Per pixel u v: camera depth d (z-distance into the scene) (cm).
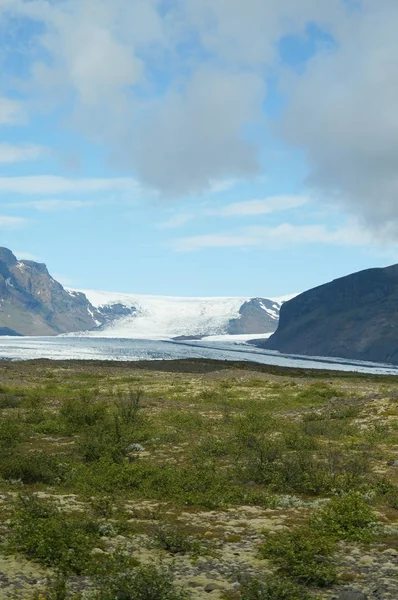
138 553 1249
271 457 2303
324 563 1180
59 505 1611
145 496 1823
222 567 1175
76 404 3603
